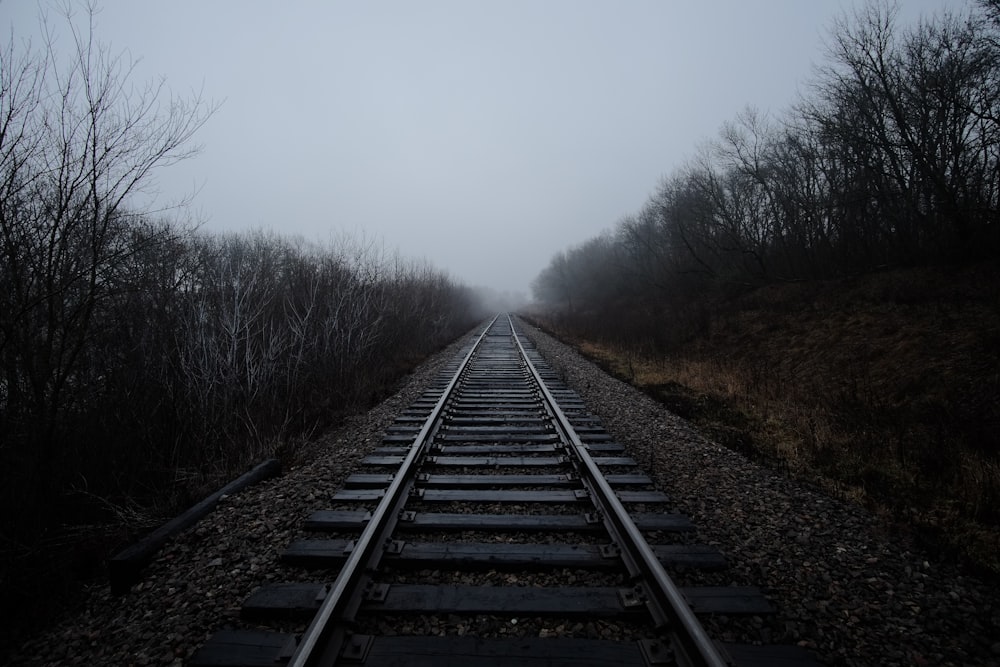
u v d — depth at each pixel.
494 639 2.56
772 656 2.49
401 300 16.98
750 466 5.64
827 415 8.01
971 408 7.23
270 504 4.43
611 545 3.45
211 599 3.01
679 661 2.37
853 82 17.48
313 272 11.07
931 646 2.63
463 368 12.60
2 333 4.13
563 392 9.88
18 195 4.09
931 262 14.65
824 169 20.81
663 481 5.09
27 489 3.93
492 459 5.56
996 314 9.70
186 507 4.56
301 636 2.55
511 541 3.67
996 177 14.24
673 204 31.52
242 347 8.34
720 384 11.11
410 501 4.39
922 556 3.63
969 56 14.27
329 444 6.69
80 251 4.50
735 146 24.59
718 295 23.16
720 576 3.23
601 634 2.63
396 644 2.50
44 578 3.27
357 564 2.96
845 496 4.88
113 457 4.91
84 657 2.63
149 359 6.33
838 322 13.08
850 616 2.87
